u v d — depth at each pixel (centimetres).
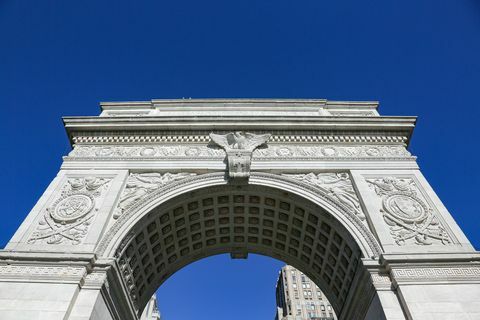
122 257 1589
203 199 1886
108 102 2536
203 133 2120
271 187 1814
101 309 1336
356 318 1605
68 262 1364
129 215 1642
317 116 2138
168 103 2561
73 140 2127
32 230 1548
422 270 1355
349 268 1683
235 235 2181
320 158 1959
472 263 1370
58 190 1759
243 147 1977
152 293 2028
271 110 2517
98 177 1839
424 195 1742
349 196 1758
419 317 1203
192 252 2175
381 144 2095
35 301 1242
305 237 1966
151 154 2014
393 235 1541
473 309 1223
